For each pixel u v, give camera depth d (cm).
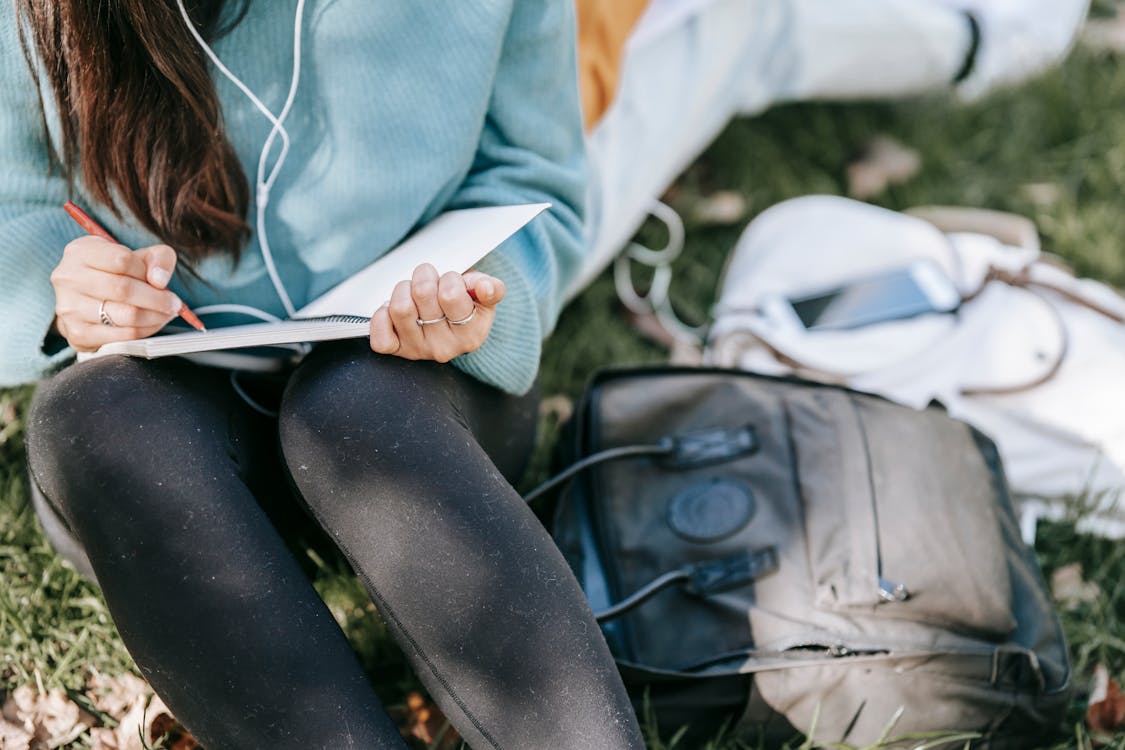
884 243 184
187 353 113
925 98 227
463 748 133
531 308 120
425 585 102
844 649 127
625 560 143
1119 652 151
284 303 124
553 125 130
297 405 108
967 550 132
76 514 103
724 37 194
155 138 111
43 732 135
